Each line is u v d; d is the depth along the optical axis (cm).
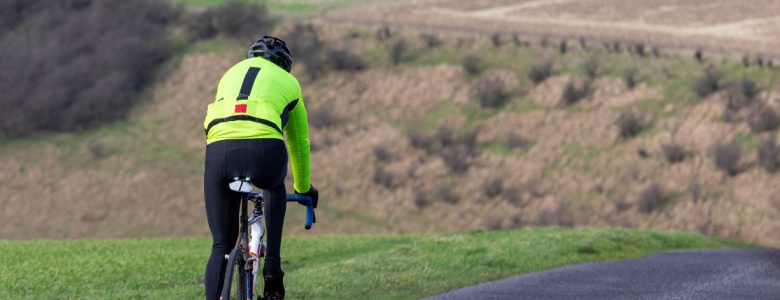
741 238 12294
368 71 18950
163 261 3391
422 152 15662
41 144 16925
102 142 16862
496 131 16138
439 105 17350
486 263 2981
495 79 17825
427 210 13988
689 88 16275
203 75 19638
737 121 14925
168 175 15462
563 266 2906
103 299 2297
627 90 16638
